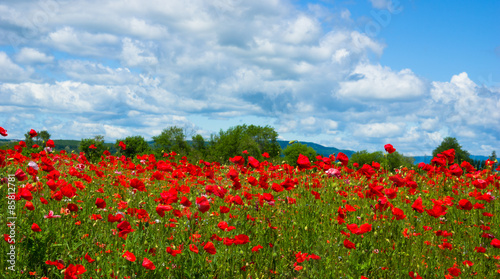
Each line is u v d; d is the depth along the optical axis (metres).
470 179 7.54
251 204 5.57
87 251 3.90
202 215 4.98
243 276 4.00
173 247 3.86
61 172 7.35
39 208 4.72
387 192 5.08
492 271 4.33
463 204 5.30
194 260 3.80
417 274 4.02
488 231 5.28
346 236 4.67
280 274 4.05
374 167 7.15
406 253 4.54
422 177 8.14
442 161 7.04
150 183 7.07
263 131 93.50
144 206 5.12
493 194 6.84
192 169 6.67
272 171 7.71
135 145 72.56
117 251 3.66
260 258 4.32
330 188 6.57
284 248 4.66
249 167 6.90
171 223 4.54
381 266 4.31
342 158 6.61
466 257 4.71
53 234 4.05
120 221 3.87
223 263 3.96
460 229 5.52
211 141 91.56
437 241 5.01
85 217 4.84
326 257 4.33
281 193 6.42
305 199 5.98
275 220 5.33
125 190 6.35
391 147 6.92
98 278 3.38
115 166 8.95
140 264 3.46
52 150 8.41
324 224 5.21
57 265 3.40
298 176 6.76
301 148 81.62
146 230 4.03
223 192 5.09
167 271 3.70
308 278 3.97
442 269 4.32
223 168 9.80
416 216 5.46
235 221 4.88
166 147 85.38
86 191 6.17
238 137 78.69
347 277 3.89
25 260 3.60
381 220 5.10
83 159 8.37
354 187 6.71
